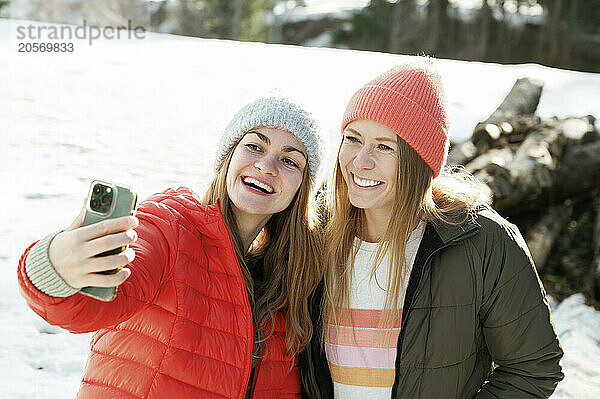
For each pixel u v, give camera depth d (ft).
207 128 27.61
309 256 8.56
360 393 8.29
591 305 16.92
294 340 8.35
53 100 28.78
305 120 8.24
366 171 8.01
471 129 24.68
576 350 14.83
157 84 33.09
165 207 7.56
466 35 91.91
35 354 12.15
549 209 19.58
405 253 8.25
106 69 34.88
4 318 13.06
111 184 5.56
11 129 24.56
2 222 17.13
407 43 93.25
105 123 26.76
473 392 8.14
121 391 7.12
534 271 7.91
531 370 7.84
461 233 7.72
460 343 7.80
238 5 96.37
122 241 5.32
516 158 18.81
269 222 8.91
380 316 8.25
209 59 38.63
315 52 44.09
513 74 35.47
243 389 7.52
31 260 5.39
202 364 7.33
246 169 8.12
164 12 95.04
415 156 7.98
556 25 88.99
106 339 7.34
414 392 7.85
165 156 23.80
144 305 6.89
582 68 88.17
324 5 106.73
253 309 8.28
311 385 8.57
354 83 34.88
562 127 20.59
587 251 19.19
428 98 7.99
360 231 8.63
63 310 5.54
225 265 7.77
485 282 7.74
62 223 17.56
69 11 63.00
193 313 7.34
